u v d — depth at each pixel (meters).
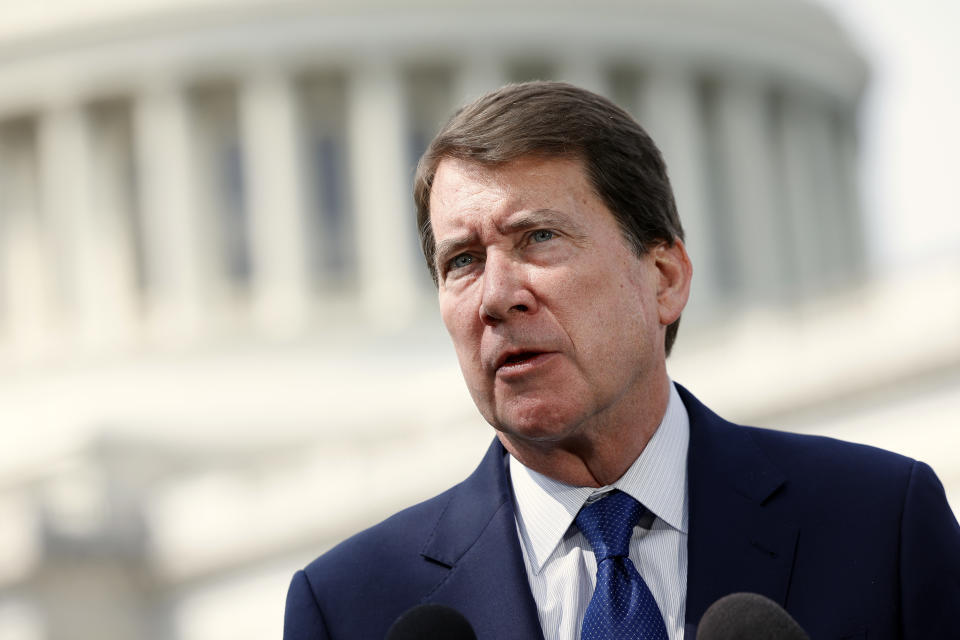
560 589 5.70
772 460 5.86
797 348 46.59
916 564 5.55
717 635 4.39
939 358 43.00
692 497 5.76
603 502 5.78
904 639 5.50
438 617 4.66
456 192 5.71
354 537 6.13
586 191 5.71
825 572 5.54
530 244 5.64
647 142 6.02
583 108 5.78
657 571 5.69
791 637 4.34
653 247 6.01
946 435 42.75
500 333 5.55
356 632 5.79
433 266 6.16
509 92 5.82
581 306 5.57
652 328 5.88
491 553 5.77
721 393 47.88
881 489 5.72
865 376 44.88
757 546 5.59
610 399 5.62
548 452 5.76
